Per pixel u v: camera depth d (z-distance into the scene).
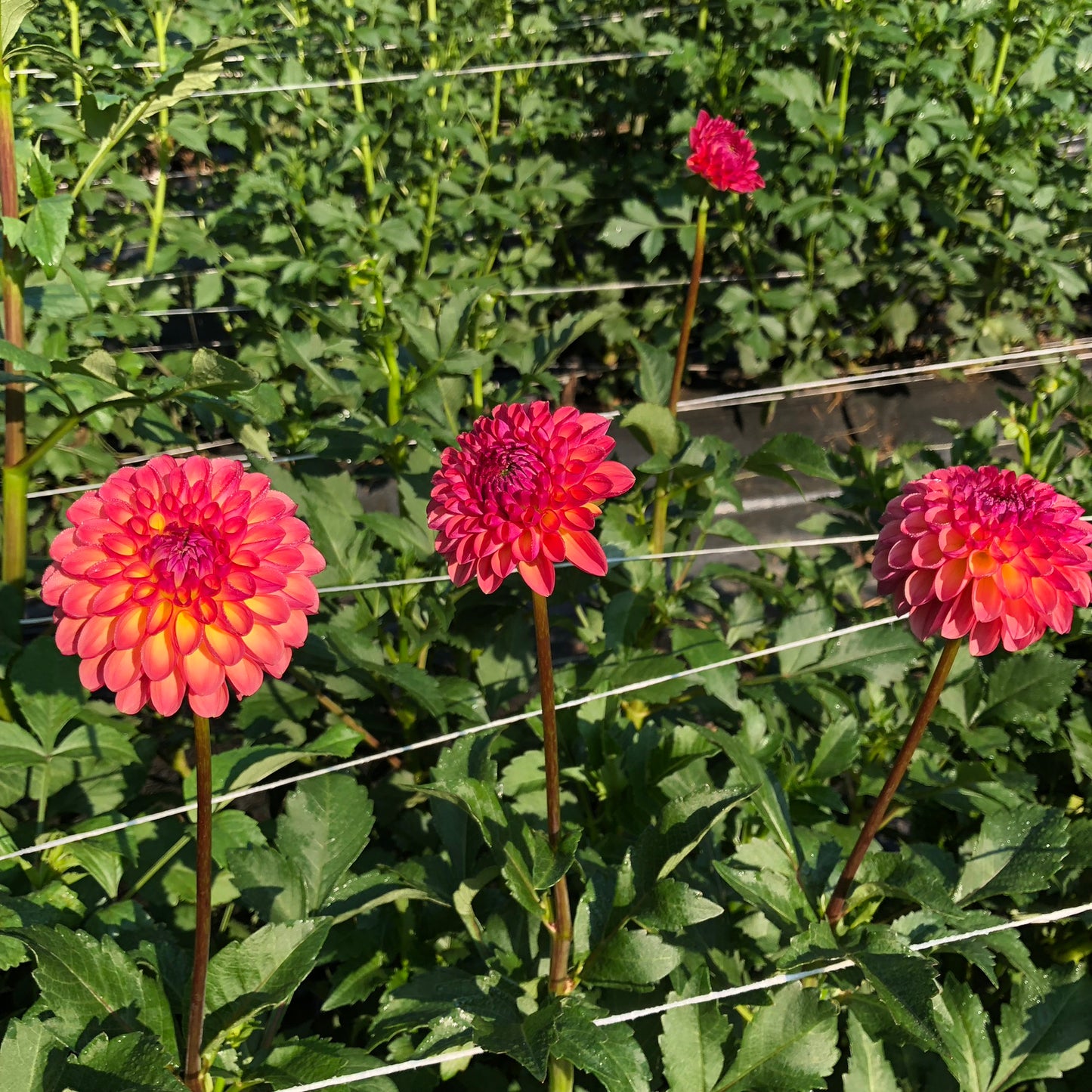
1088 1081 0.72
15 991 0.68
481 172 1.66
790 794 0.79
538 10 1.85
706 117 0.92
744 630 0.94
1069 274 1.51
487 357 0.91
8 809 0.78
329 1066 0.56
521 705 1.00
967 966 0.81
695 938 0.69
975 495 0.55
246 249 1.42
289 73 1.43
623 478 0.52
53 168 1.26
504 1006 0.60
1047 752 0.89
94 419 0.84
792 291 1.54
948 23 1.44
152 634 0.46
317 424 0.90
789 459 0.87
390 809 0.85
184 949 0.68
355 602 0.84
